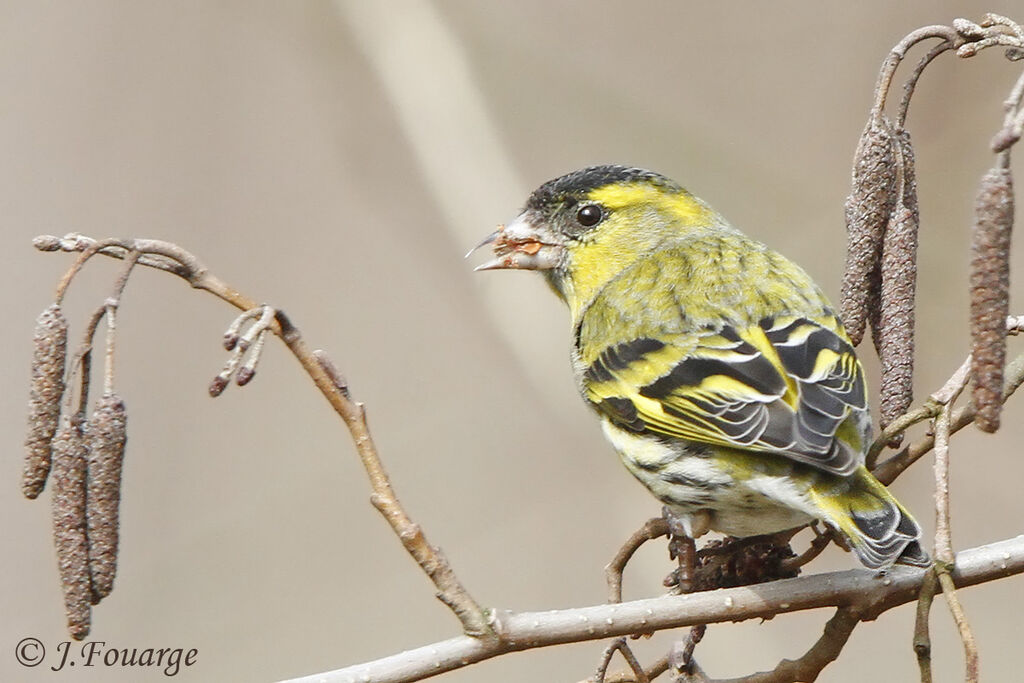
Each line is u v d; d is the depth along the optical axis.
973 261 5.29
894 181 6.55
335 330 15.09
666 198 8.76
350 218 15.41
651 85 14.31
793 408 6.60
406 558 14.05
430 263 14.65
